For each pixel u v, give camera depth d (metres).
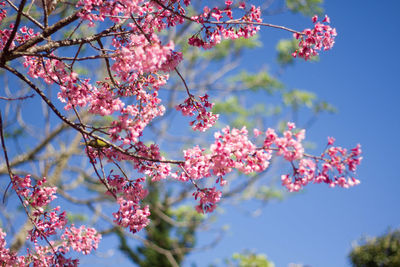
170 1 3.41
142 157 3.05
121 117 2.92
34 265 3.50
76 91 3.04
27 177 3.45
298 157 2.64
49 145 10.27
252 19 3.30
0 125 3.11
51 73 3.23
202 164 2.96
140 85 3.36
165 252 11.38
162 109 3.38
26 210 3.45
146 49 2.67
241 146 2.72
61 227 3.52
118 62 3.05
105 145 3.20
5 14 3.61
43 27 2.99
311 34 3.22
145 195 3.33
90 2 2.83
